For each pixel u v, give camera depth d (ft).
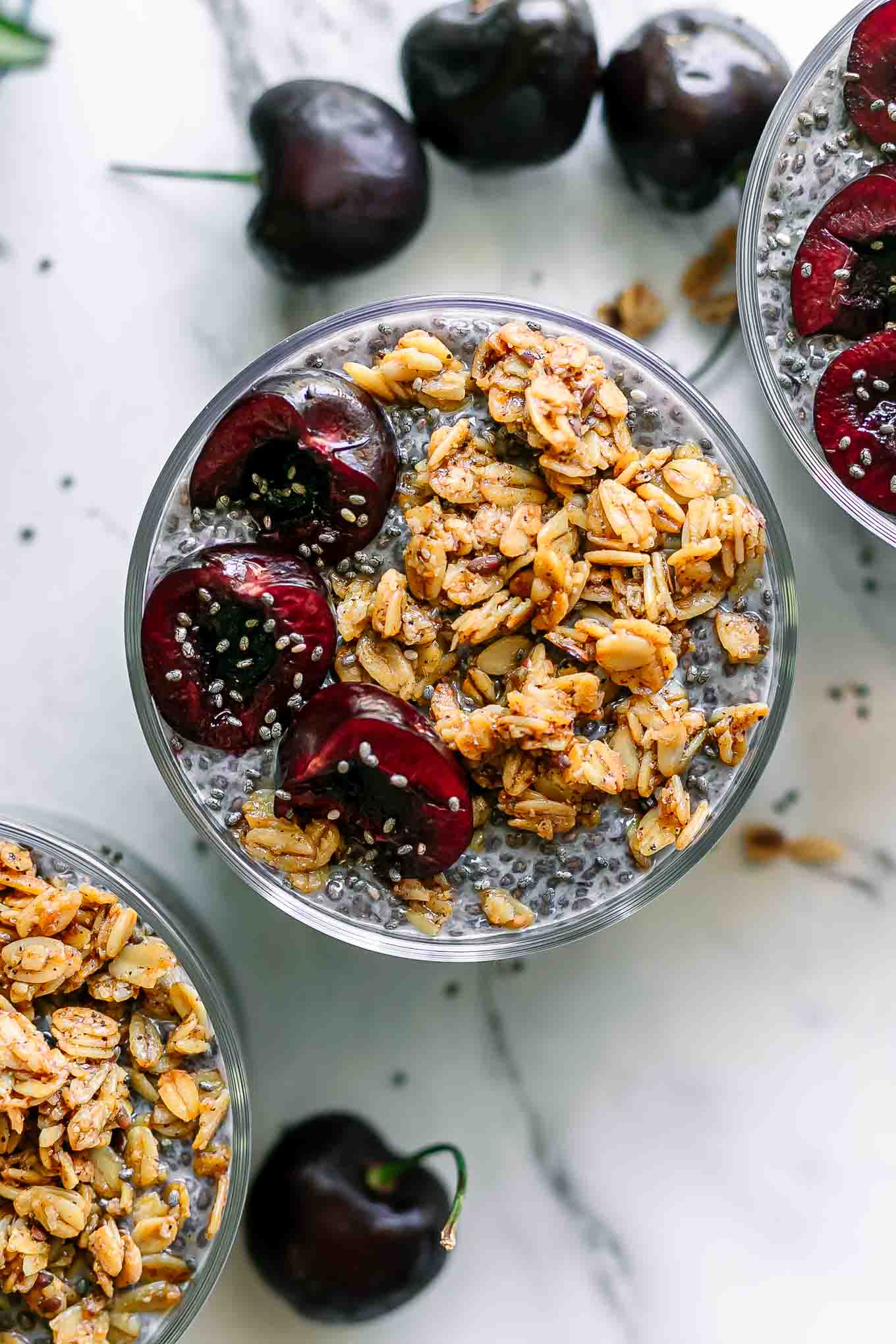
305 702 0.91
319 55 1.02
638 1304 1.02
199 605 0.89
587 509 0.91
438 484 0.90
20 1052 0.89
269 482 0.91
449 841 0.90
